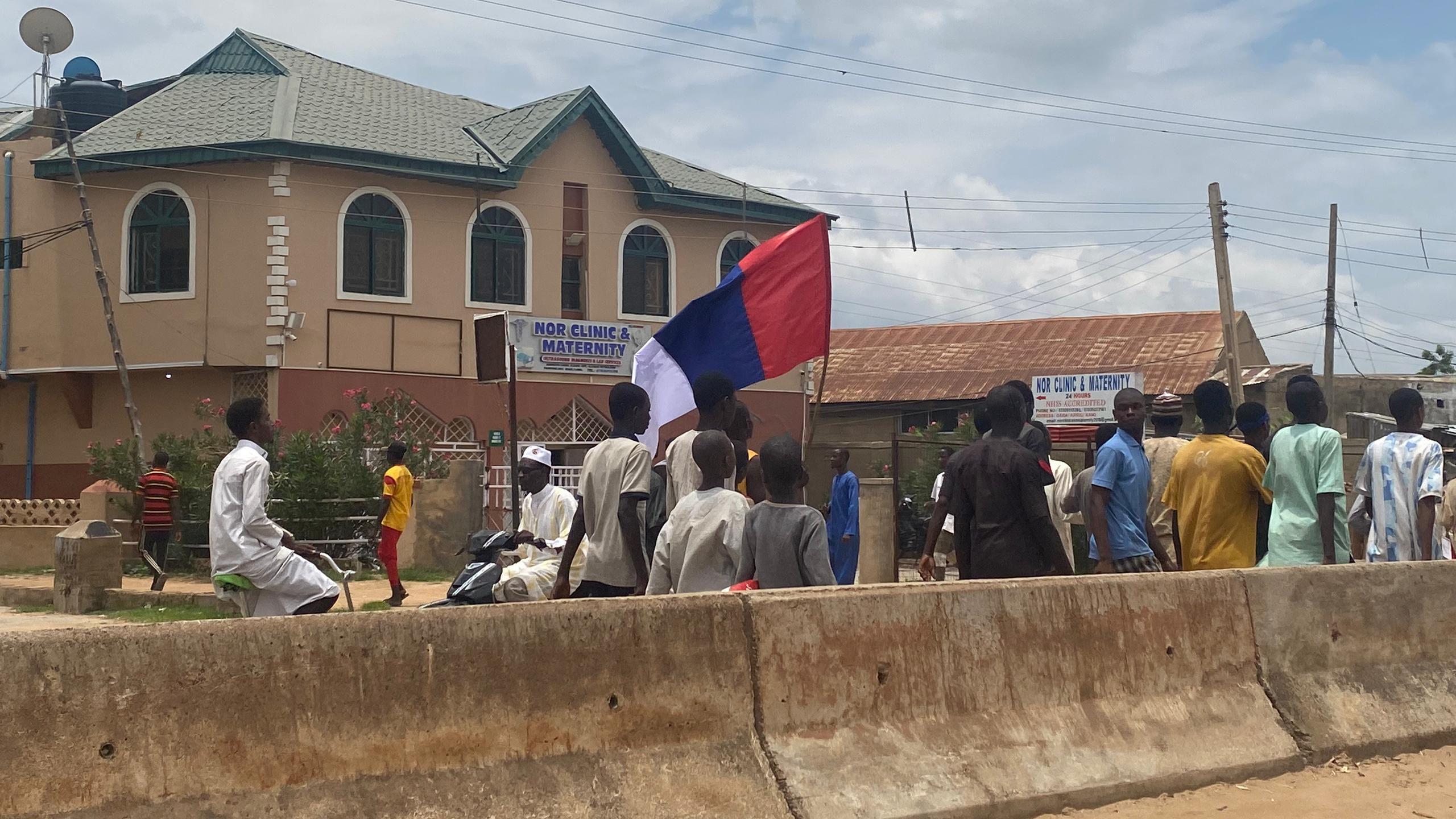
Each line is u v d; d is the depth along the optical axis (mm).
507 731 4508
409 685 4340
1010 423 7090
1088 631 6141
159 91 27234
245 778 3994
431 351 24531
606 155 26750
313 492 17266
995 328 37031
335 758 4156
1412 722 7105
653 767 4781
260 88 26125
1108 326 35875
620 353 26500
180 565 17719
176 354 23312
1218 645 6617
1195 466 7645
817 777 5109
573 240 26516
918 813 5211
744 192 28766
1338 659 7102
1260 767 6359
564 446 25812
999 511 6766
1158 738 6137
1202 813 5676
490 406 25047
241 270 23125
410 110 27297
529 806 4441
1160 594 6453
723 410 7238
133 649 3896
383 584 16109
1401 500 8070
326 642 4207
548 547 7945
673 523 6297
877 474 27984
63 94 28031
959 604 5766
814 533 5980
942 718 5590
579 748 4656
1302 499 7535
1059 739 5832
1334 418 34000
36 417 24891
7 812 3617
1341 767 6629
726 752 4977
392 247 24344
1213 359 32500
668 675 4922
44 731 3725
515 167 24812
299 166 23281
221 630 4043
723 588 6176
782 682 5207
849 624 5430
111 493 18578
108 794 3775
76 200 23922
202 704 3973
